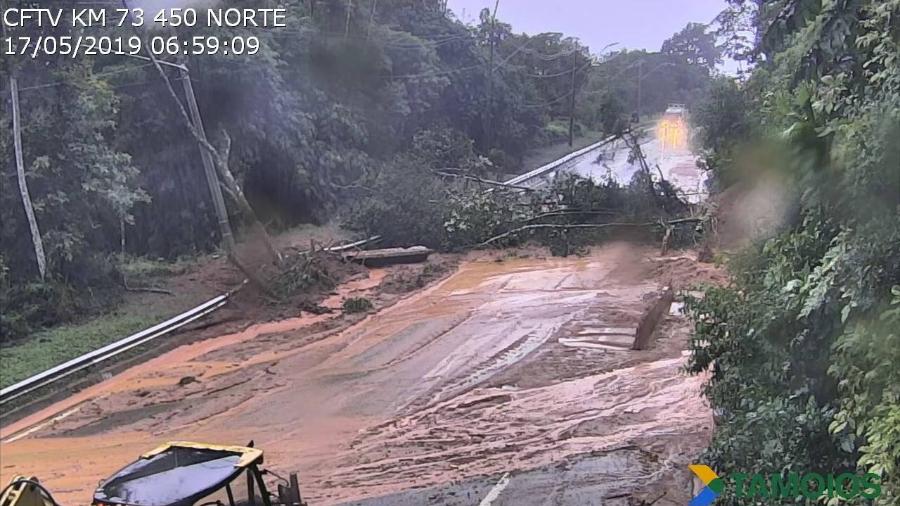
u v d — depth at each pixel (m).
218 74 30.38
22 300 20.98
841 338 5.91
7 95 22.19
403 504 10.75
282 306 23.34
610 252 30.02
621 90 75.62
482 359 17.98
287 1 38.75
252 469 8.12
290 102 33.94
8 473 12.75
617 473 11.35
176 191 29.48
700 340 10.43
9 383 16.88
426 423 14.23
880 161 5.32
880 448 5.06
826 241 6.92
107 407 15.80
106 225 25.33
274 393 16.22
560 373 16.78
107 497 7.36
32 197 21.95
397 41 46.00
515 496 10.76
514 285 25.72
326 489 11.45
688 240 29.56
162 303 23.34
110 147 26.44
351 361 18.20
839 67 6.53
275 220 34.06
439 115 49.78
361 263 28.84
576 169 51.34
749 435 8.20
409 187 32.81
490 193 33.47
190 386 16.86
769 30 7.39
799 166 6.64
